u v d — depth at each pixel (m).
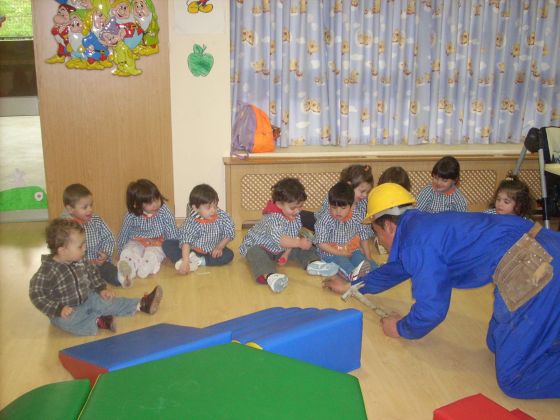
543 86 4.08
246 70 3.81
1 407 1.82
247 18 3.71
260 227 3.08
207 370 1.49
